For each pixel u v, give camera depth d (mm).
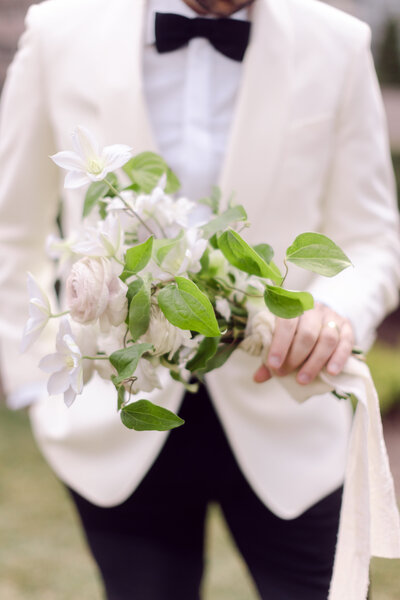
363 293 1314
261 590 1428
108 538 1461
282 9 1367
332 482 1397
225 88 1379
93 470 1413
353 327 1262
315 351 1165
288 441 1393
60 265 1236
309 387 1191
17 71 1429
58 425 1438
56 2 1430
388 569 2398
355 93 1379
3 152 1451
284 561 1415
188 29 1354
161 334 1037
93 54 1372
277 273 1059
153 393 1367
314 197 1384
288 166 1354
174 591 1449
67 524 2684
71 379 1017
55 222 1552
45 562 2432
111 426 1397
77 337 1079
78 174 1049
